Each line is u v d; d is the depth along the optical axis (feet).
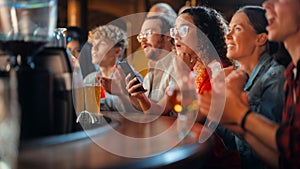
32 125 3.22
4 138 3.10
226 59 6.00
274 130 4.97
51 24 3.42
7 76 3.18
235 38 5.74
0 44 3.22
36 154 2.95
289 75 4.96
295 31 4.98
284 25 5.11
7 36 3.21
